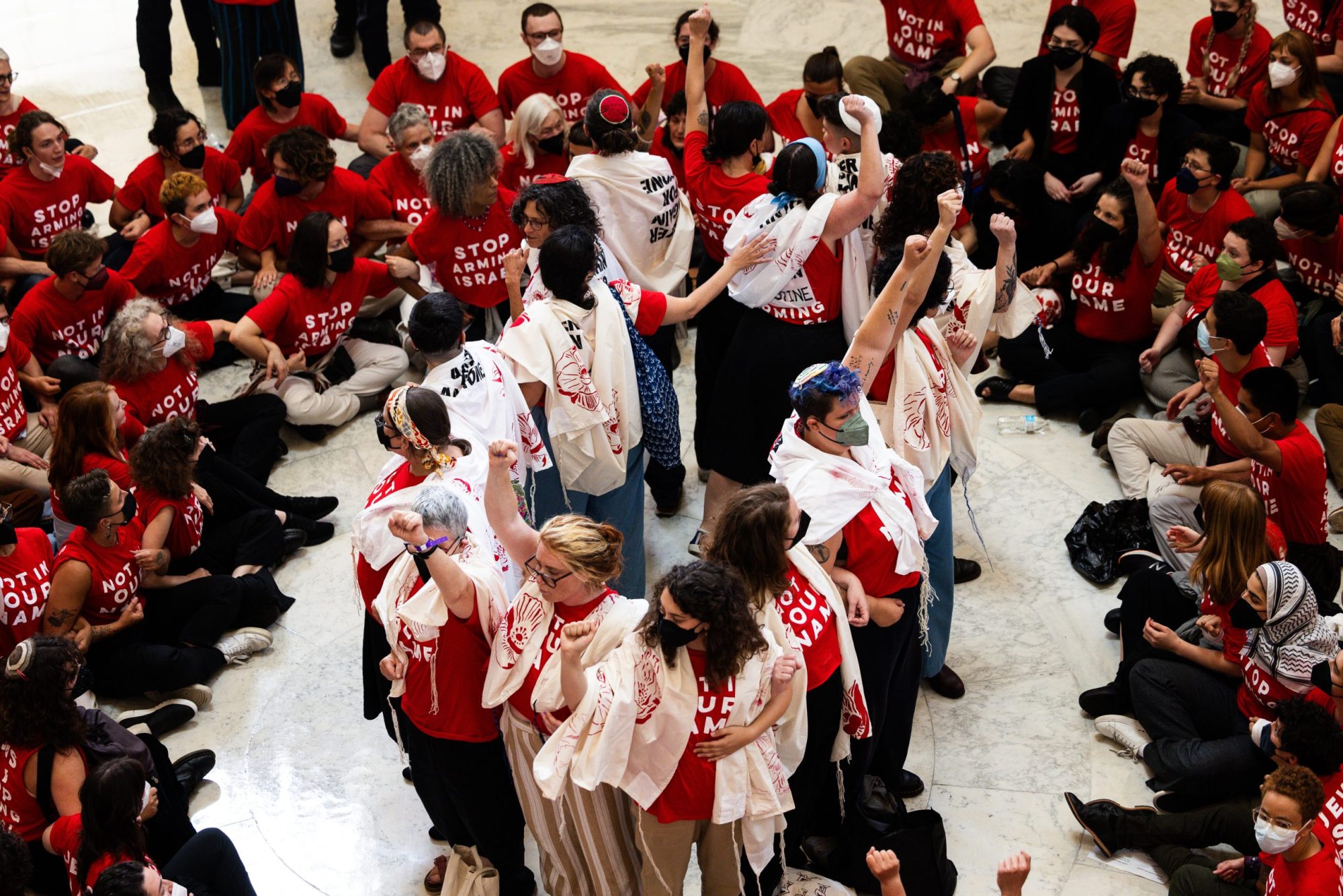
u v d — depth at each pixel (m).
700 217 5.41
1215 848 4.15
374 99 7.52
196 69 9.48
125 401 5.61
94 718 4.11
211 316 6.90
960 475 4.59
